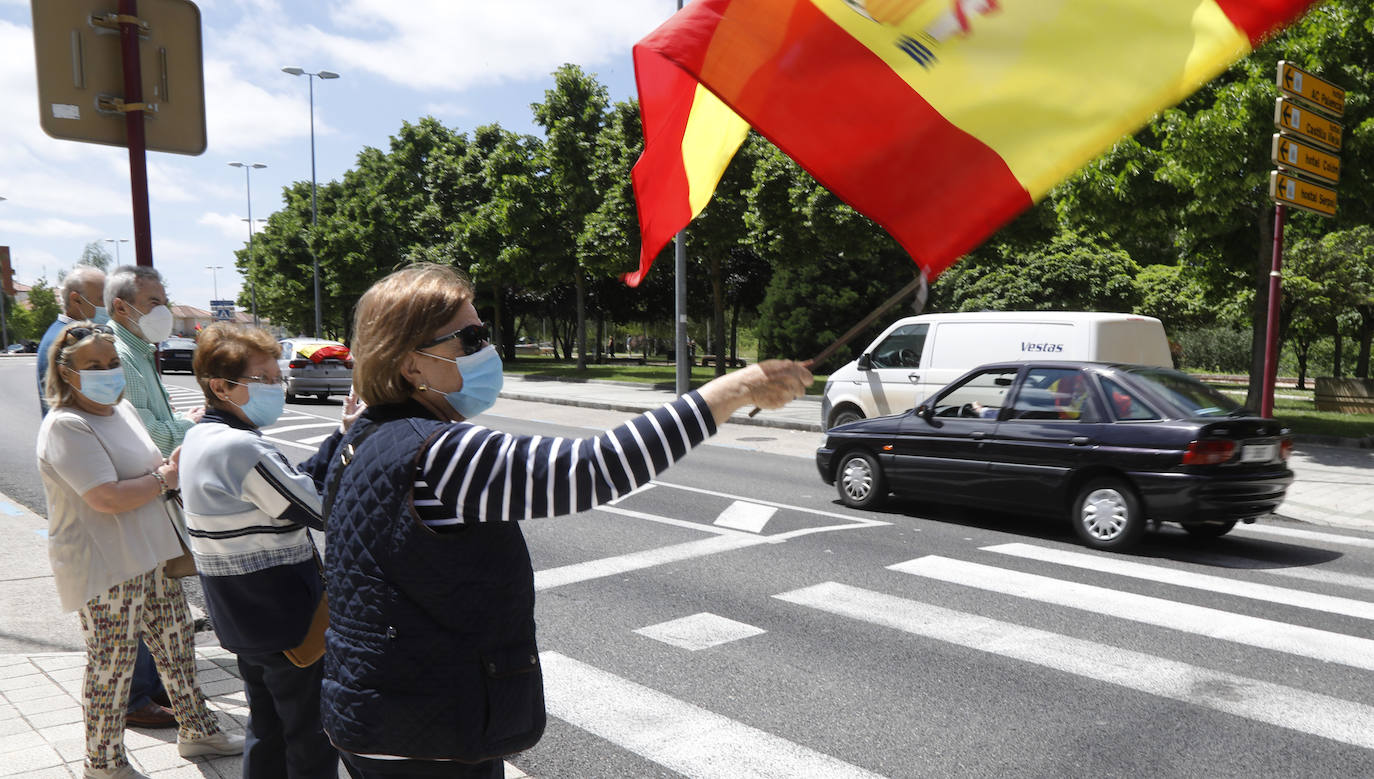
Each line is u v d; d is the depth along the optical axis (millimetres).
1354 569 6777
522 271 33844
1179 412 7188
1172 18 1725
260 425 2924
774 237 22312
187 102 3988
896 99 1907
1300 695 4328
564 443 1725
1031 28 1834
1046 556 7082
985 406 8266
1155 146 14633
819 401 20688
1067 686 4438
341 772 3373
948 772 3559
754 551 7215
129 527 3184
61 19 3695
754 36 1938
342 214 47094
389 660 1756
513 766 3631
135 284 3557
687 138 2402
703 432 1729
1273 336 9984
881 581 6320
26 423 17156
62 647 4785
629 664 4742
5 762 3363
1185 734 3900
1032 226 19141
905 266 33562
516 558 1838
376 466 1798
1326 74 12578
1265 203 14453
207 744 3484
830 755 3711
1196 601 5871
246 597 2658
